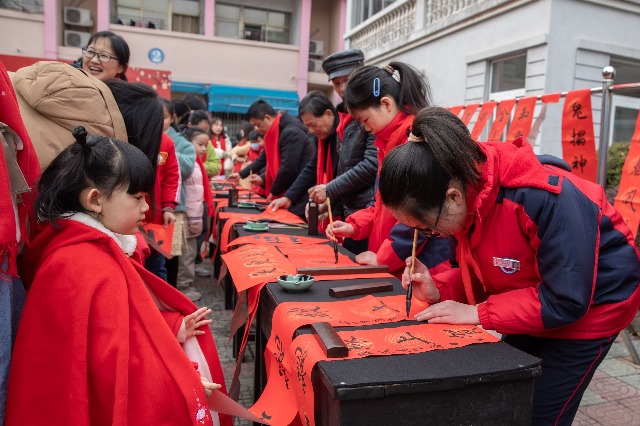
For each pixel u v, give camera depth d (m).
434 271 1.86
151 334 1.24
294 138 3.81
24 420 1.15
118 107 1.81
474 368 1.06
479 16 6.22
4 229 1.03
